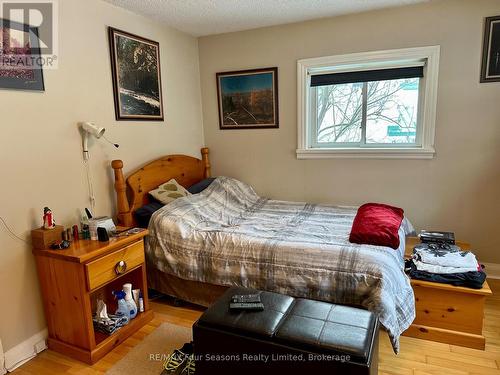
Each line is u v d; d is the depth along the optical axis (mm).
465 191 2965
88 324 1937
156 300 2670
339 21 3082
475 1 2697
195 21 3084
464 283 2027
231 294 1805
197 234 2439
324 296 1988
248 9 2838
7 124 1886
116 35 2602
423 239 2641
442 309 2080
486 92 2781
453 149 2936
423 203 3096
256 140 3596
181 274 2396
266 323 1518
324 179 3391
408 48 2916
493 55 2715
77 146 2326
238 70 3529
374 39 3006
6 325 1924
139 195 2758
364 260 1956
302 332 1442
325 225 2635
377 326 1565
